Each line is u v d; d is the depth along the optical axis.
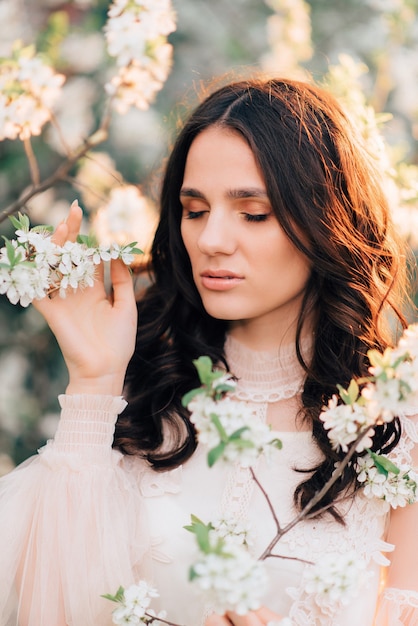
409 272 2.28
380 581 1.85
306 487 1.73
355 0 3.17
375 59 2.98
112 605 1.66
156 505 1.79
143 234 2.51
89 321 1.77
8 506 1.72
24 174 2.76
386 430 1.77
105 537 1.67
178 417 1.87
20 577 1.72
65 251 1.64
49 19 2.66
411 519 1.77
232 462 1.27
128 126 2.85
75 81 2.81
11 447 2.81
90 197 2.73
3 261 1.57
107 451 1.73
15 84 1.90
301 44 2.89
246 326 1.90
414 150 2.99
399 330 2.01
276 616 1.53
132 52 1.92
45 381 2.86
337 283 1.82
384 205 1.97
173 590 1.74
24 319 2.85
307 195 1.75
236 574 1.19
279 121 1.75
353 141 1.90
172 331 1.97
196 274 1.78
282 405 1.86
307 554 1.70
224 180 1.70
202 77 3.00
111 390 1.75
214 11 3.10
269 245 1.72
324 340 1.85
